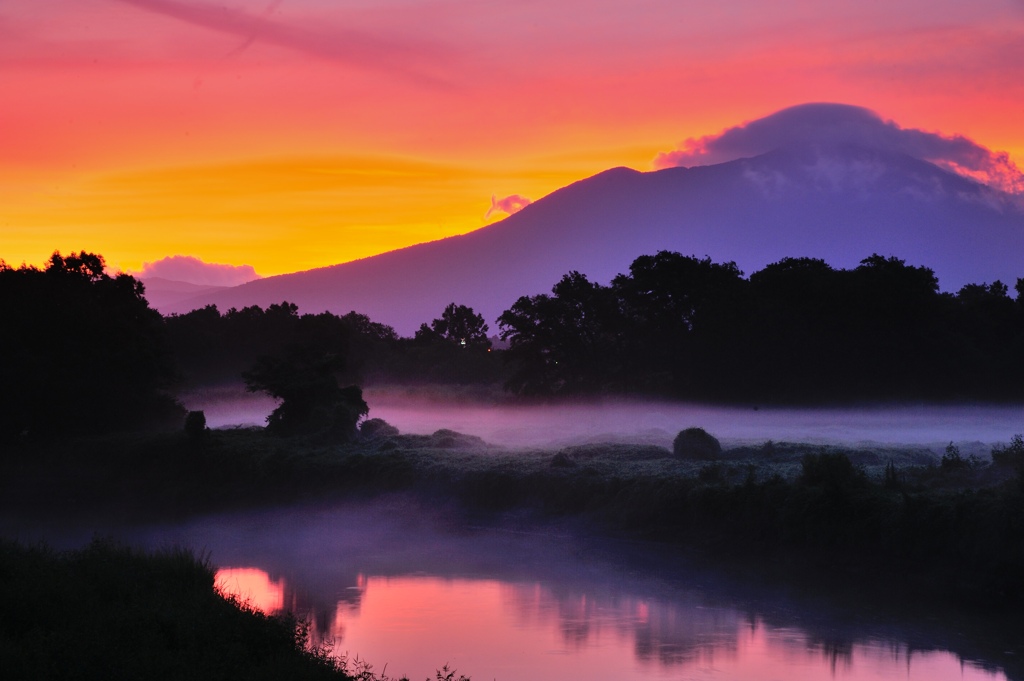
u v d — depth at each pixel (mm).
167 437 80000
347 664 28094
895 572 36531
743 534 43281
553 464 57250
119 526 59562
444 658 29406
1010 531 33844
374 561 45406
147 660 22500
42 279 97938
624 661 29156
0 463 82875
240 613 26547
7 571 28875
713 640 31281
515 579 40781
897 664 28562
